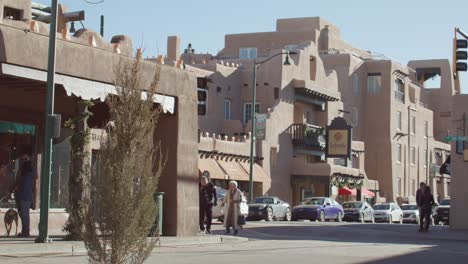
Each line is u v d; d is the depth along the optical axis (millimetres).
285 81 56438
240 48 75125
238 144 49406
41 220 16625
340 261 16250
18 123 20672
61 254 15844
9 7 23828
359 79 72000
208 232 24438
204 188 24438
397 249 20391
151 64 19703
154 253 17016
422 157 81125
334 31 80312
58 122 16391
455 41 25203
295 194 57906
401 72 75250
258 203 42875
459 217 33094
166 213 20625
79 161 17141
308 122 60688
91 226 9570
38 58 16844
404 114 76000
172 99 20578
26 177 18391
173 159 20656
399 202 72812
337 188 59656
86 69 17891
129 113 9898
